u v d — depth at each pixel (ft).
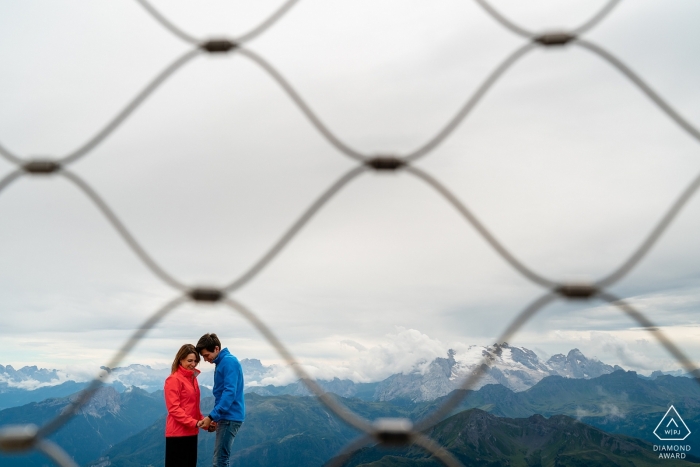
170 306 15.28
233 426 31.78
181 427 30.37
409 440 13.08
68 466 14.34
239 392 32.24
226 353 32.40
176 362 31.14
